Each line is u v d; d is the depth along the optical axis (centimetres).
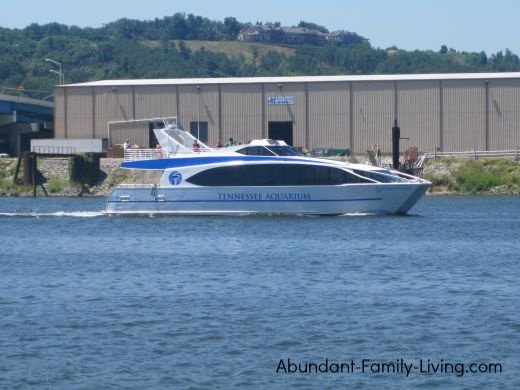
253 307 15425
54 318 14762
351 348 13038
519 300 15825
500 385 11581
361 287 17075
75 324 14375
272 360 12538
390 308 15238
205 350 12962
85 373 12062
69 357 12694
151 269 19425
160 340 13450
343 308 15288
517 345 13100
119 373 12050
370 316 14700
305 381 11744
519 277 18075
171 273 18850
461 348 12975
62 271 19375
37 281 18112
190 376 11931
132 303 15825
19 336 13688
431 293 16462
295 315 14825
